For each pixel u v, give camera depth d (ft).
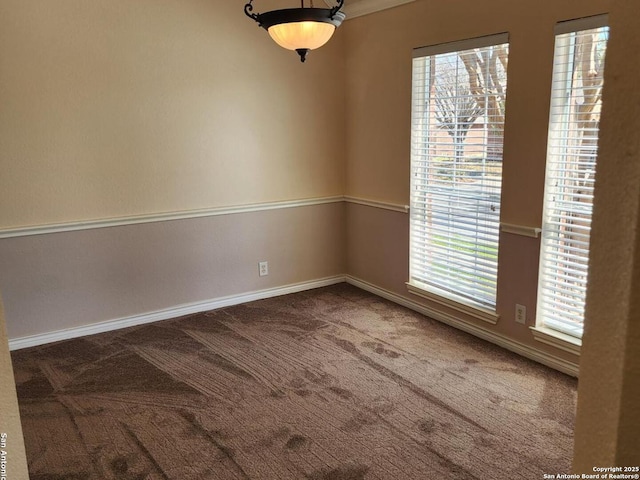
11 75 10.61
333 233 15.57
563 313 9.99
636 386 1.70
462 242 11.91
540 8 9.36
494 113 10.68
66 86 11.18
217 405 9.16
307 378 10.05
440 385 9.67
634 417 1.73
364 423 8.53
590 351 1.87
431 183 12.49
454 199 11.93
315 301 14.35
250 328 12.53
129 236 12.45
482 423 8.45
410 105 12.58
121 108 11.85
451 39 11.25
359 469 7.42
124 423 8.66
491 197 11.02
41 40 10.79
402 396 9.32
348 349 11.28
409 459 7.61
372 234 14.62
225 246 13.80
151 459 7.73
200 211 13.21
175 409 9.06
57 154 11.32
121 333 12.35
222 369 10.49
